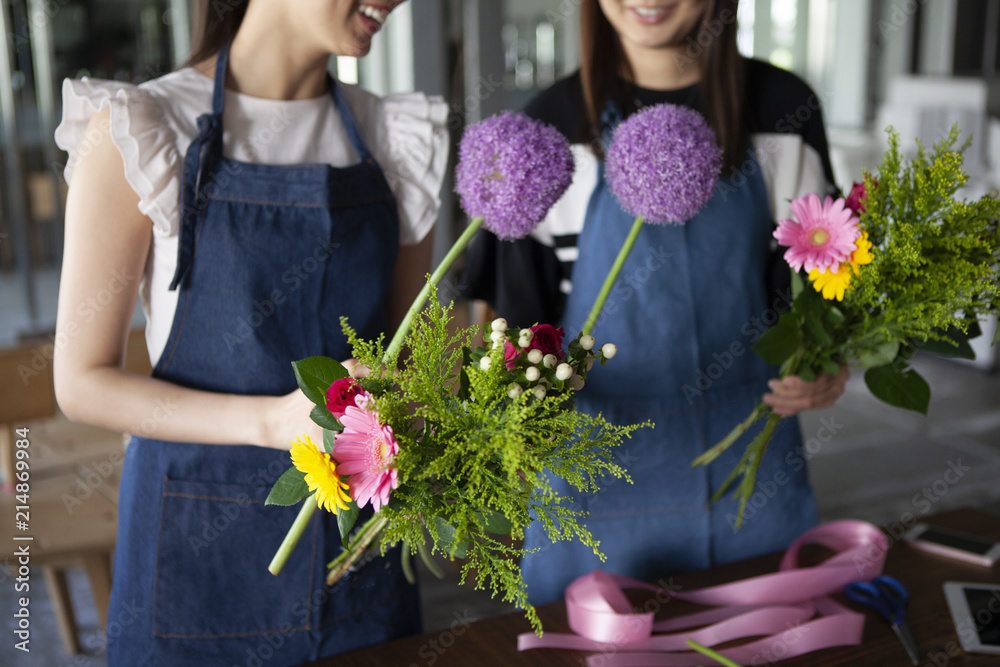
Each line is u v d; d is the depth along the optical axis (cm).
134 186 100
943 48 614
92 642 246
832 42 629
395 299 129
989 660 106
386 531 75
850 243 103
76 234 102
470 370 72
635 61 145
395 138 125
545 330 78
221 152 108
